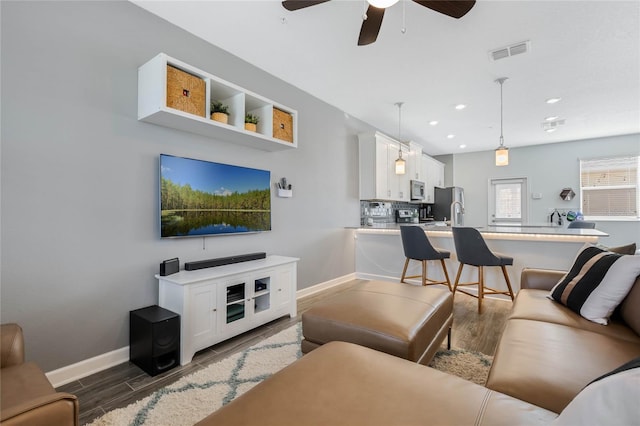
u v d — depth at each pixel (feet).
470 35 8.80
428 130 18.90
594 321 5.48
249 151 10.59
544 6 7.58
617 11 7.73
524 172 23.16
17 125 5.98
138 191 7.70
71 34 6.68
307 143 13.23
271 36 9.01
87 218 6.86
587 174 21.09
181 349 7.15
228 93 9.05
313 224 13.53
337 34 8.89
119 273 7.36
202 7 7.79
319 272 13.89
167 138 8.29
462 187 25.75
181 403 5.64
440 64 10.55
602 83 12.03
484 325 9.42
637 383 1.70
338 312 6.28
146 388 6.25
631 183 19.75
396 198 18.13
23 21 6.08
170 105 7.26
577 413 1.94
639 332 4.81
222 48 9.66
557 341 4.57
